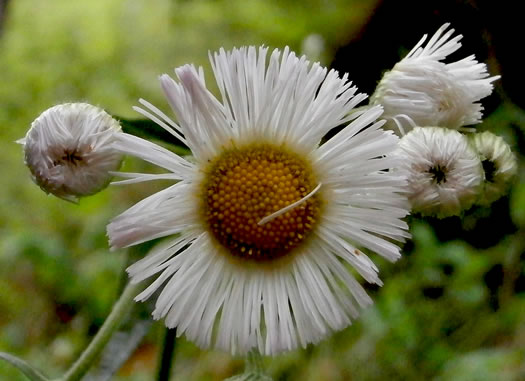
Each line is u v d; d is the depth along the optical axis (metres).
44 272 0.20
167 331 0.10
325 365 0.16
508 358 0.15
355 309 0.09
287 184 0.09
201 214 0.09
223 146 0.09
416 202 0.09
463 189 0.09
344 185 0.09
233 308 0.09
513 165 0.09
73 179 0.09
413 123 0.09
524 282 0.18
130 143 0.09
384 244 0.09
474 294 0.16
